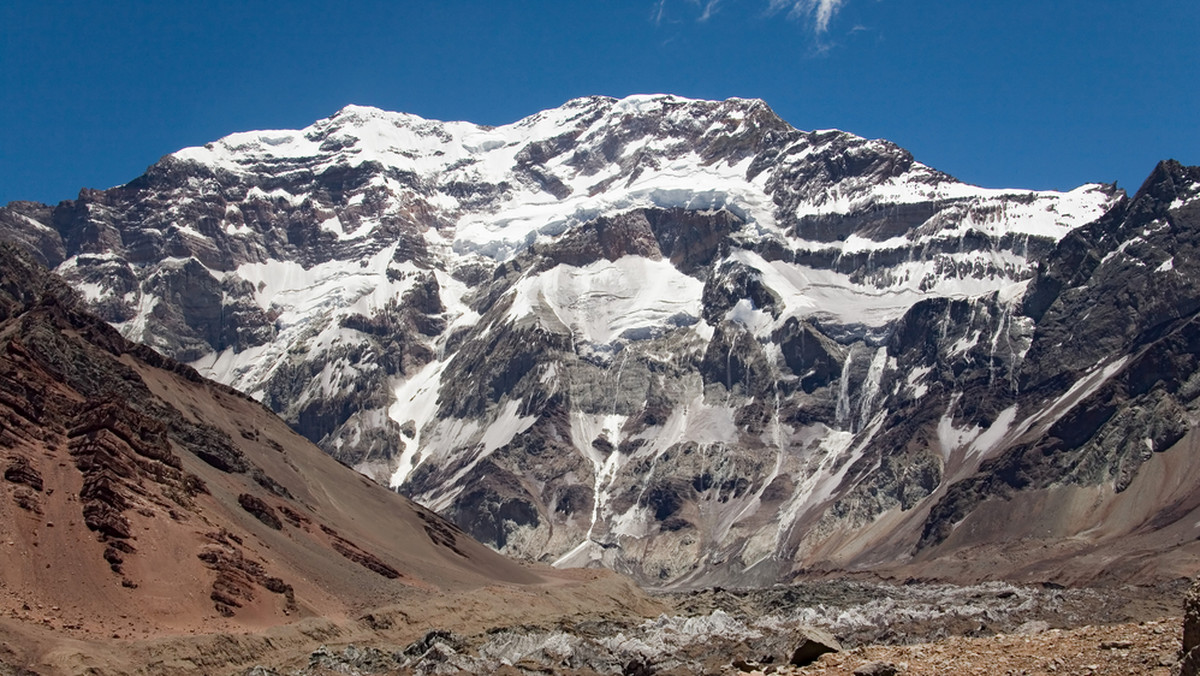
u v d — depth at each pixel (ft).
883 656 183.01
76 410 476.13
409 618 497.46
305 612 456.45
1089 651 168.96
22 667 313.32
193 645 362.94
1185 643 141.59
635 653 396.78
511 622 535.19
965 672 167.84
